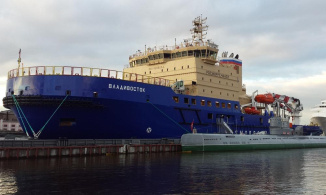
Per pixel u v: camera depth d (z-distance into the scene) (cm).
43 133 4112
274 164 3444
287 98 7331
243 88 7350
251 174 2700
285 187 2175
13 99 4075
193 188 2100
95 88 4062
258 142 5722
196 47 5869
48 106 3950
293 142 6512
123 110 4319
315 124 9062
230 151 5128
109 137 4366
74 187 2070
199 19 6272
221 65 6309
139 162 3356
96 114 4112
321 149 6425
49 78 3962
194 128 5269
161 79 5241
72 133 4119
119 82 4281
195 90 5597
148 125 4666
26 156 3497
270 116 7231
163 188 2089
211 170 2889
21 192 1919
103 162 3288
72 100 3925
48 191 1952
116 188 2070
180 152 4712
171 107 4962
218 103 5875
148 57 6309
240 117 6325
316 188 2153
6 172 2577
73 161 3325
